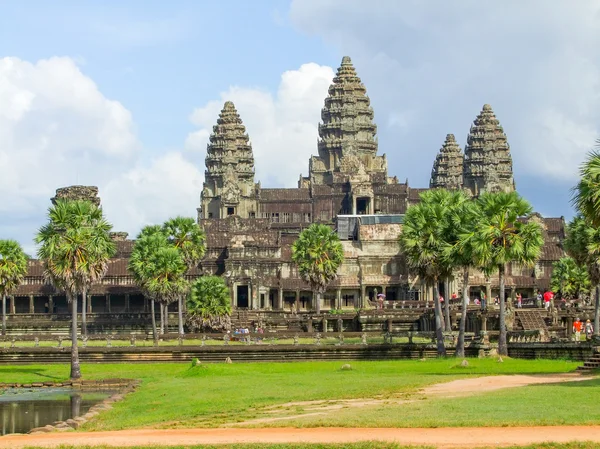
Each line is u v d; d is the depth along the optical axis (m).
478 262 111.38
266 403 67.62
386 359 118.56
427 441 47.53
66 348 121.38
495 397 62.59
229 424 57.97
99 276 106.81
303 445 47.69
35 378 104.81
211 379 90.38
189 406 68.69
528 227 112.88
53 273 105.81
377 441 47.75
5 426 69.88
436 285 119.94
